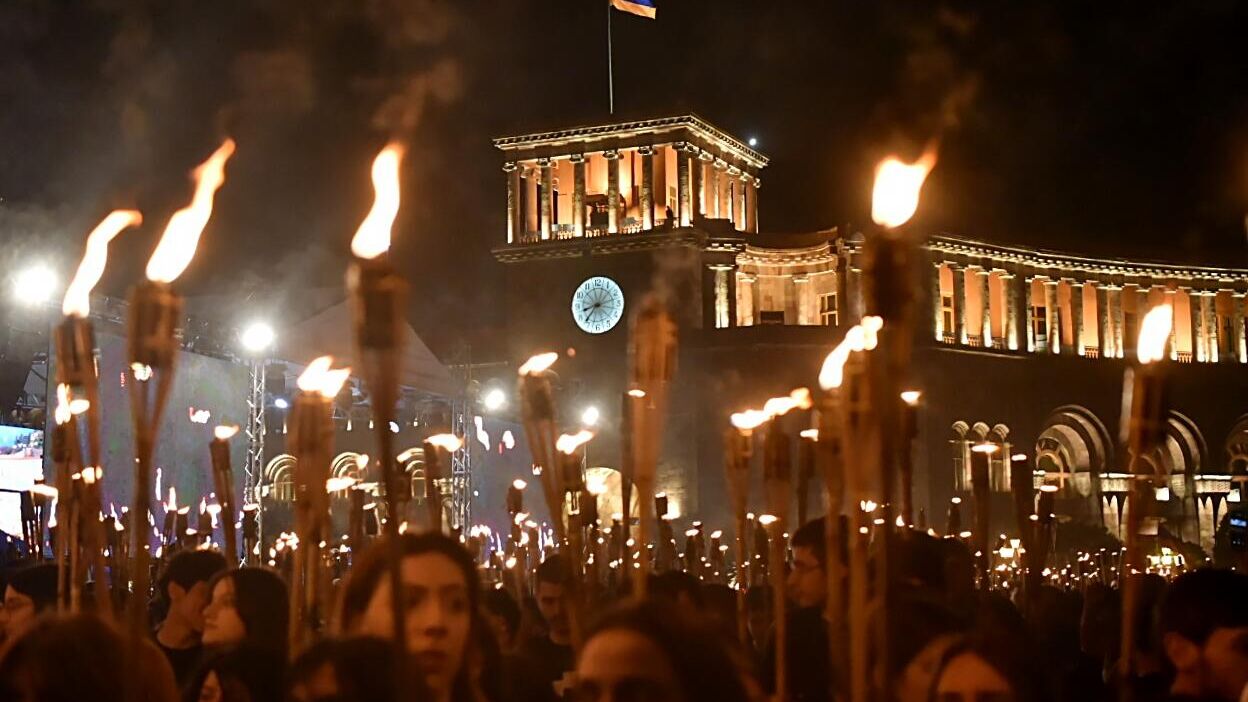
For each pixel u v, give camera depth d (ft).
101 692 12.82
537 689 19.65
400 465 27.12
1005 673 14.21
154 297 12.51
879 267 11.87
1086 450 225.35
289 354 120.67
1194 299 240.12
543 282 206.08
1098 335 234.79
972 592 24.84
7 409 98.68
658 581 24.95
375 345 10.73
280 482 147.43
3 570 25.79
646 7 197.88
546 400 16.46
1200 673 17.06
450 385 147.43
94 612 13.94
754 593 30.42
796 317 222.89
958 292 216.33
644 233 200.75
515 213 209.87
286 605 20.98
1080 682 26.99
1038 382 219.82
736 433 18.88
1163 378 13.20
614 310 201.57
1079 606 35.40
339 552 53.88
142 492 12.39
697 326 199.41
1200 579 17.33
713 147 215.31
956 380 209.56
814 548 23.90
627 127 205.46
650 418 15.56
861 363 13.09
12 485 97.86
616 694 11.21
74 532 16.44
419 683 13.04
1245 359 239.71
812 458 20.01
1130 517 13.62
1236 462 233.76
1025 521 24.72
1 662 13.06
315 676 12.87
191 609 24.03
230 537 20.71
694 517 191.83
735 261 204.33
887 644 11.51
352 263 10.86
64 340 15.01
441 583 14.84
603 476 196.65
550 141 209.77
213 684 17.30
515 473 164.14
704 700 11.36
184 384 103.09
